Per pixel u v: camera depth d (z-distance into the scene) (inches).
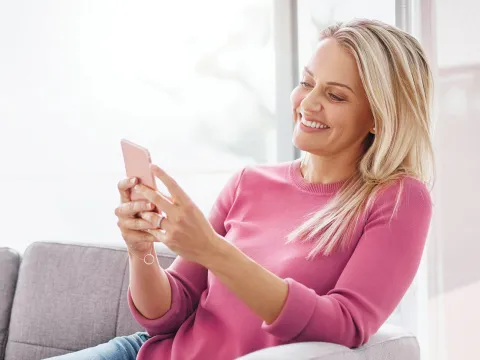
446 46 79.4
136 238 52.9
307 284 53.6
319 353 45.1
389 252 51.1
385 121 54.8
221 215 64.1
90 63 114.2
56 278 73.0
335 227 53.9
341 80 55.0
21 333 72.6
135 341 62.0
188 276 61.6
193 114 122.0
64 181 116.9
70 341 70.6
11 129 114.0
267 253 56.6
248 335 53.8
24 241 117.0
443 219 80.4
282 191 60.4
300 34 98.0
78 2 112.9
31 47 112.9
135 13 114.1
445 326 80.7
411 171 56.0
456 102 78.9
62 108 114.7
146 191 47.9
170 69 117.3
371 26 56.6
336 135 55.9
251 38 119.0
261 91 122.1
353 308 48.9
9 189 115.6
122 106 116.5
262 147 127.3
